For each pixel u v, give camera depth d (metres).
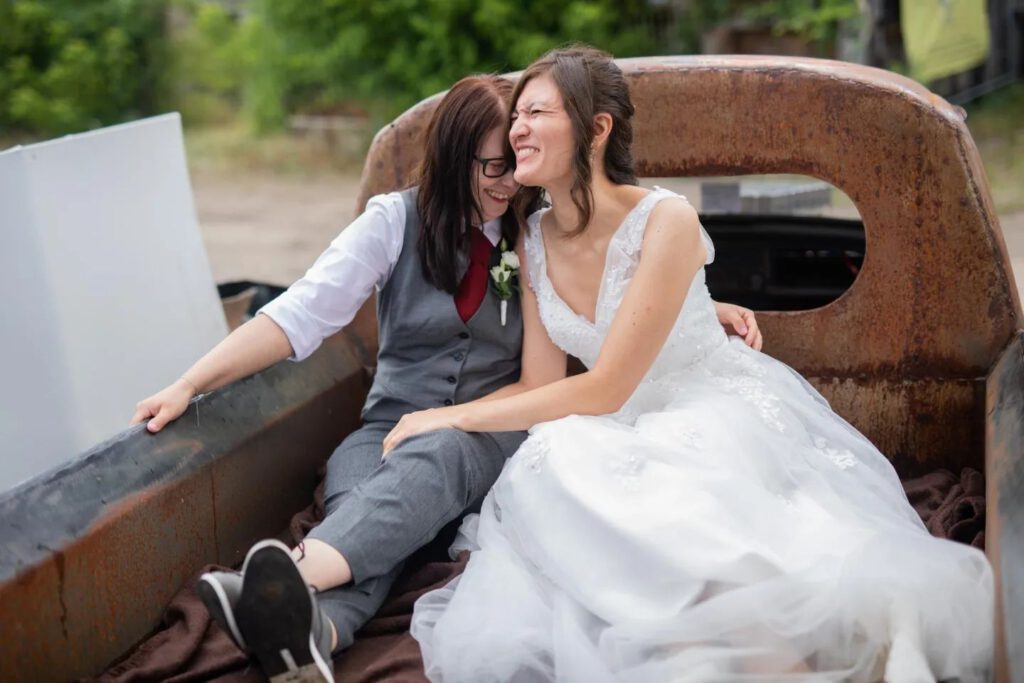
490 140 2.54
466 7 11.01
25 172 2.95
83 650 2.10
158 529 2.30
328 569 2.18
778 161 2.84
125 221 3.32
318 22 12.00
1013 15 10.27
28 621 1.97
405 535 2.28
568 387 2.42
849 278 3.61
